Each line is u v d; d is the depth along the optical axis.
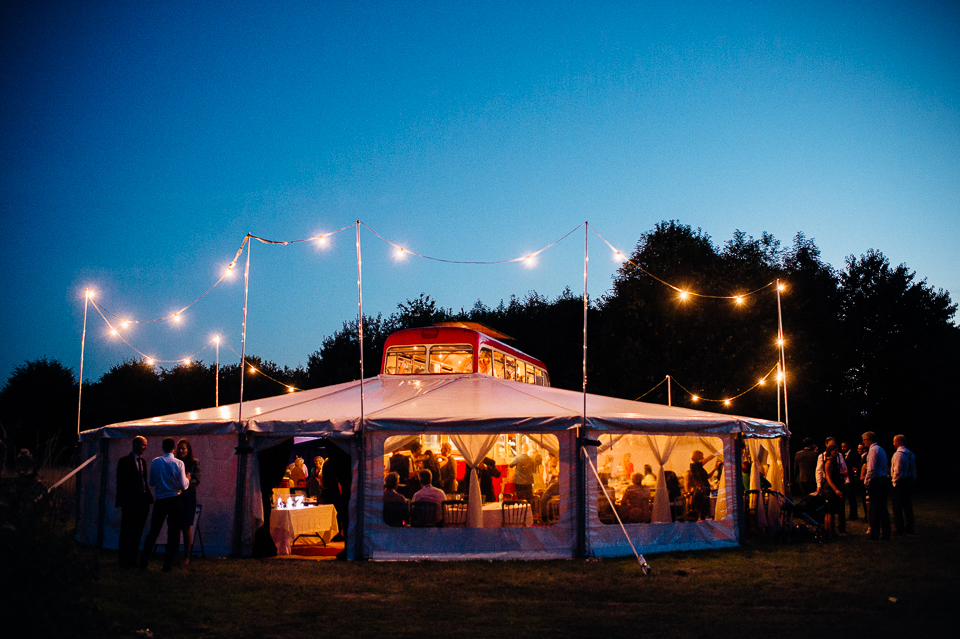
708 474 12.38
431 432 10.62
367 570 9.49
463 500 10.95
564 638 6.07
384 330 39.03
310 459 17.89
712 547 11.55
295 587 8.32
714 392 26.20
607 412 11.36
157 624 6.56
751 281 27.31
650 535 11.05
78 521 12.27
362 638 6.11
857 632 6.21
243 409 12.53
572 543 10.46
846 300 35.22
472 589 8.20
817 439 27.86
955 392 32.59
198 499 11.21
